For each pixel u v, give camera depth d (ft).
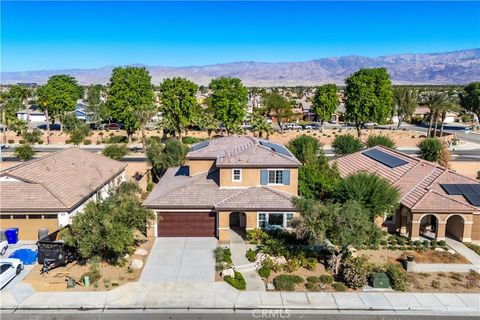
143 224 96.58
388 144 175.73
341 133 301.43
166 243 106.01
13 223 105.60
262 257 96.07
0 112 286.87
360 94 264.52
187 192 112.16
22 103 366.02
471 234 108.99
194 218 109.91
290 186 113.50
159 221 109.50
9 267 85.71
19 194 106.52
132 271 90.12
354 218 84.89
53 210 103.96
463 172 194.59
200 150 128.98
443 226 107.24
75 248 94.32
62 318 74.08
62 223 105.19
